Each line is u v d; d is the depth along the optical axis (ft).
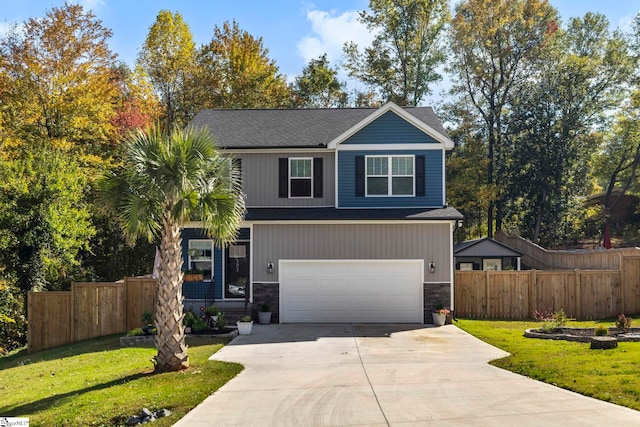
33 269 84.48
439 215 70.08
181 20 140.67
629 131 153.48
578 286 75.56
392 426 29.04
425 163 74.59
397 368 43.80
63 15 105.09
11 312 82.07
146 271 117.60
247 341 57.98
